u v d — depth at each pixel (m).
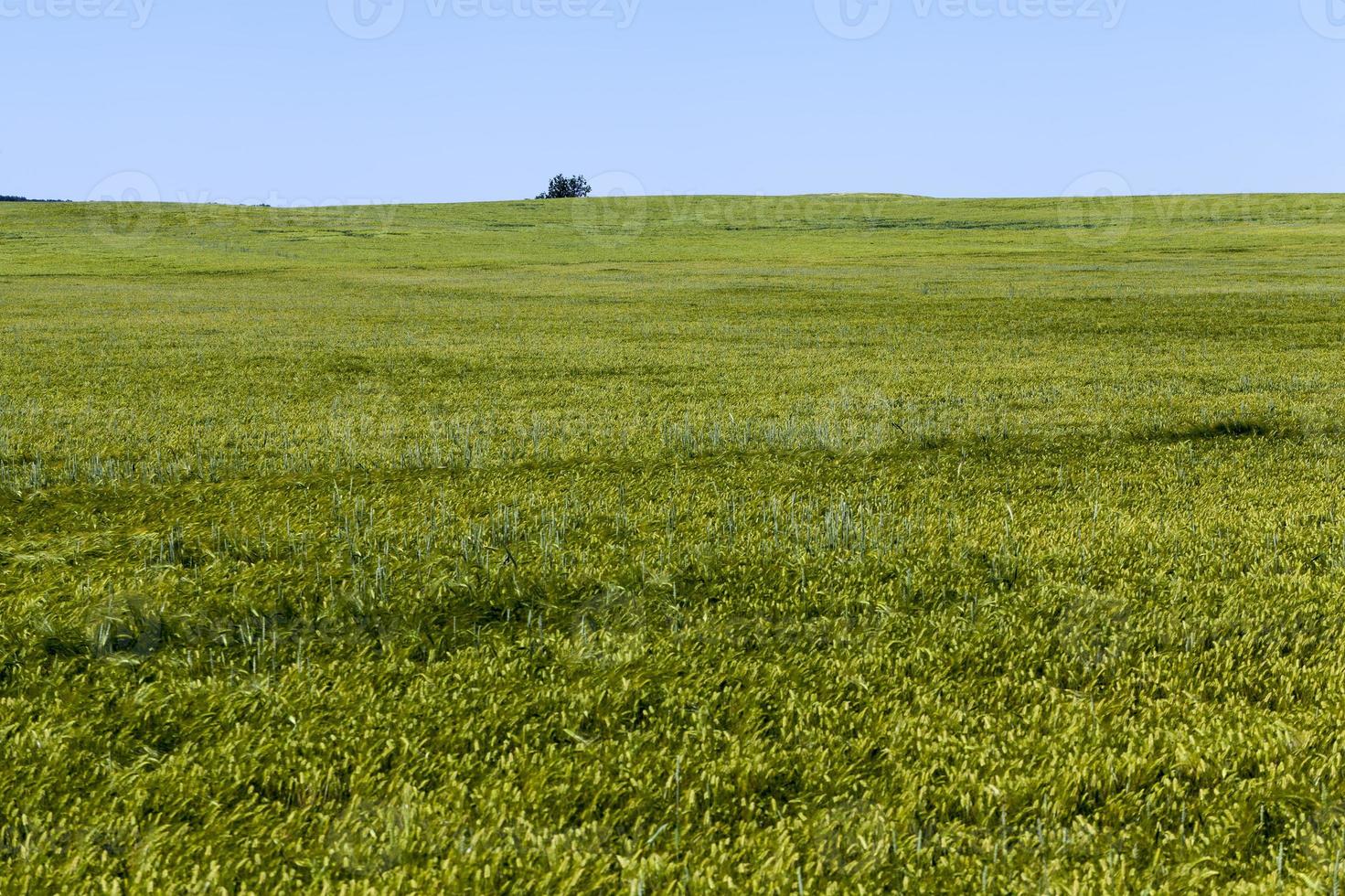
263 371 22.16
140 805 4.29
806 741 5.05
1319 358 23.47
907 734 5.12
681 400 18.30
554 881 3.87
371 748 4.84
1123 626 6.43
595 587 6.89
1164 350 25.47
